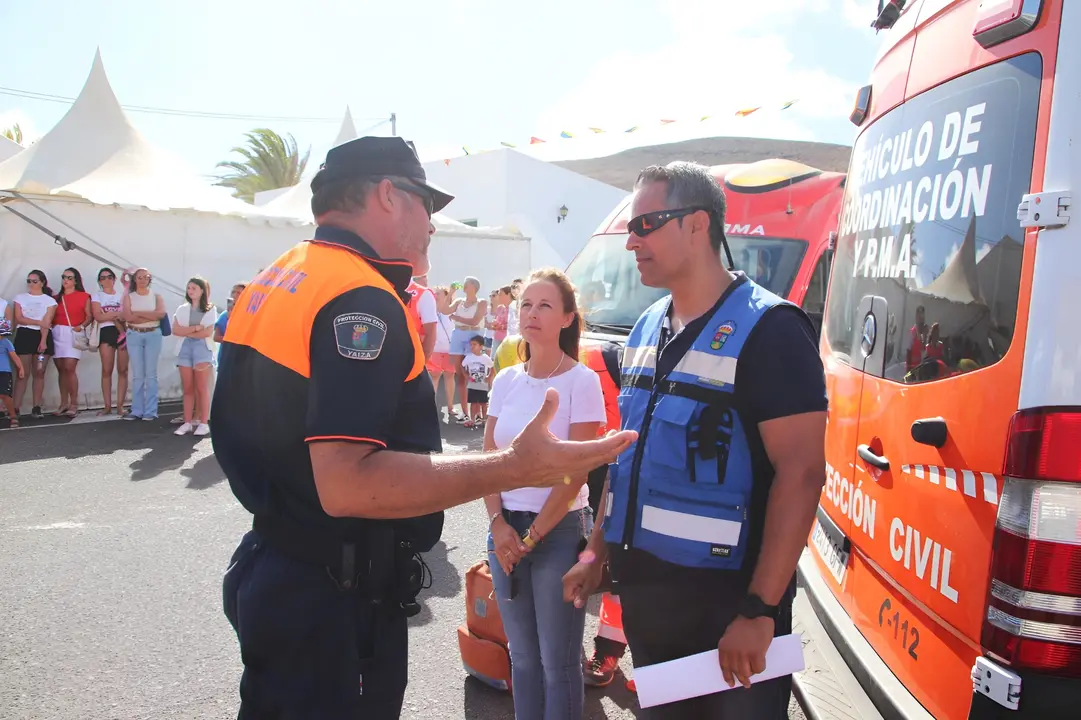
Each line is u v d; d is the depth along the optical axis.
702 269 1.81
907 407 2.05
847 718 2.12
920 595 1.95
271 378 1.48
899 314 2.17
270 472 1.53
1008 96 1.76
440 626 3.81
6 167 9.98
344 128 15.01
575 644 2.45
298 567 1.56
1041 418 1.51
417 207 1.66
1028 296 1.59
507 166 17.53
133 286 9.20
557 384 2.53
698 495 1.71
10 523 5.28
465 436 8.31
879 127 2.51
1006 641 1.56
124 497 5.92
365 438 1.36
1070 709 1.50
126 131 10.77
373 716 1.64
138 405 9.04
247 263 10.64
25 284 9.05
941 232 1.98
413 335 1.55
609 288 5.07
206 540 4.96
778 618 1.71
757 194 5.04
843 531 2.57
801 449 1.61
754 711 1.69
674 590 1.75
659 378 1.83
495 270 14.42
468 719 2.99
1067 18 1.61
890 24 2.59
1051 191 1.55
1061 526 1.48
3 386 8.43
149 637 3.61
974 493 1.71
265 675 1.58
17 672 3.28
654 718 1.87
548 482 1.41
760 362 1.65
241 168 30.47
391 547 1.62
